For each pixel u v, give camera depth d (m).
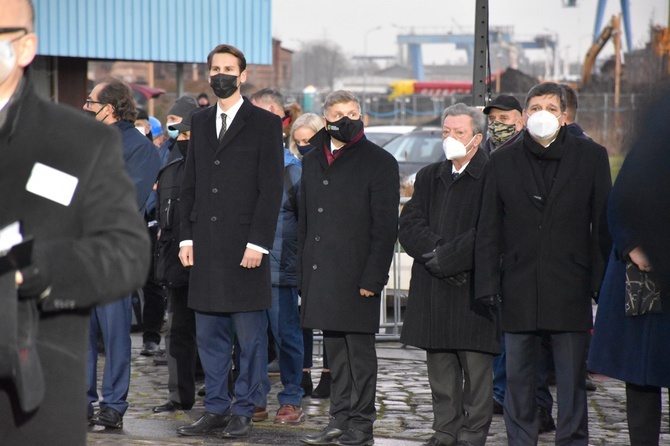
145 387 14.73
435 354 10.93
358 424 11.33
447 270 10.35
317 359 17.16
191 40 30.50
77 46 28.36
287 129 16.16
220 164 11.69
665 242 8.84
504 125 12.92
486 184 10.16
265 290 11.74
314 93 79.50
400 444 11.36
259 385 11.88
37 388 4.30
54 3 27.97
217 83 11.59
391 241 11.21
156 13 29.75
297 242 12.17
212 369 11.91
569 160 9.91
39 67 28.36
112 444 11.21
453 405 10.92
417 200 11.01
